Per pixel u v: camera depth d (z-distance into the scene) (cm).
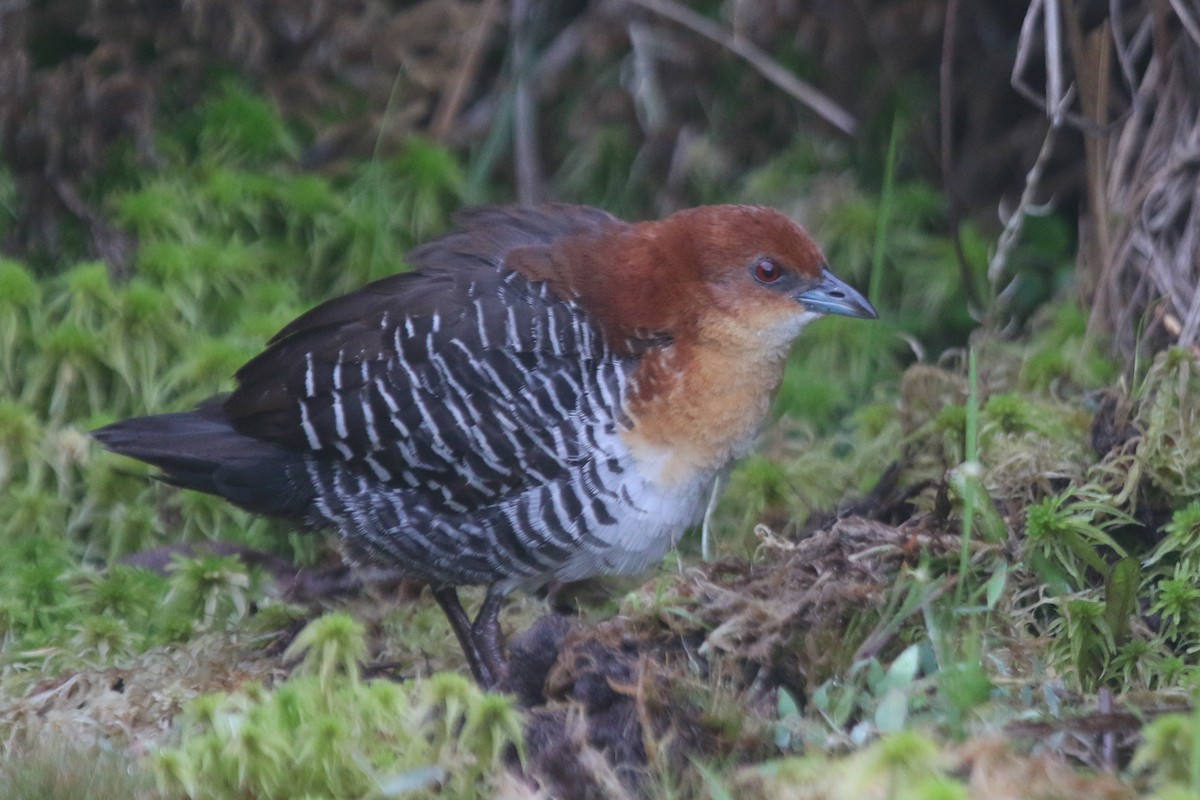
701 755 645
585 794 627
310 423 775
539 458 760
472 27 1187
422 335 761
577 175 1195
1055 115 906
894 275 1131
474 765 617
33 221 1094
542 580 806
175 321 1011
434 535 783
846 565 731
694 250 772
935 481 839
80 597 870
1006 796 537
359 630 672
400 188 1125
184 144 1120
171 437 805
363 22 1178
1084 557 753
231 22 1134
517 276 779
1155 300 916
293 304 1044
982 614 729
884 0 1176
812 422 1027
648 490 770
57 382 972
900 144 1181
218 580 871
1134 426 819
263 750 613
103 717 733
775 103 1202
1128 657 725
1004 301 1080
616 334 765
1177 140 934
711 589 734
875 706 659
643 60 1180
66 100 1085
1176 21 941
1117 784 552
